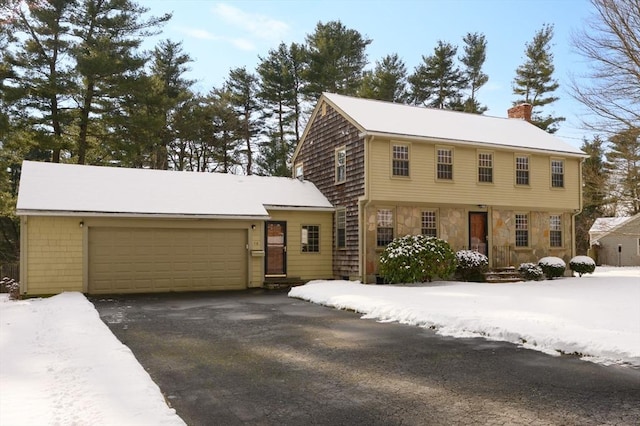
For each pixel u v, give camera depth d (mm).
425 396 5684
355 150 19609
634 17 16734
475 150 20984
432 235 20125
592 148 24281
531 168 22297
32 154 33156
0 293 17594
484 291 15266
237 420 4934
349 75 39562
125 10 27172
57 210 15508
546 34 40906
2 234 32562
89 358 6945
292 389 5973
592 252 39500
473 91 41875
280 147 37875
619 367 6895
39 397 5211
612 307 11547
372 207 18969
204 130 36406
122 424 4449
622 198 22984
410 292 14828
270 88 38125
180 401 5527
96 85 26469
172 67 36438
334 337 9141
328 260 20906
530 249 22172
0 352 7395
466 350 8031
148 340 8906
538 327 8930
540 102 40812
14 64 24328
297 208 20094
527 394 5734
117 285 16688
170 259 17562
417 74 41156
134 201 17266
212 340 8906
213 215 17844
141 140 28266
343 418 4984
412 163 19547
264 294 16656
